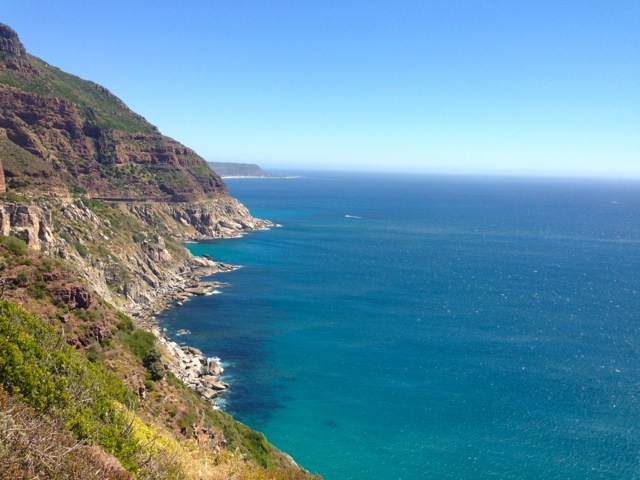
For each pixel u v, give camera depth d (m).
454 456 60.12
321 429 65.50
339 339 97.00
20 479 14.97
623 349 93.69
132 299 110.06
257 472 33.81
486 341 97.12
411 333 101.19
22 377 25.53
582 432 65.12
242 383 77.38
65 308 49.97
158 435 31.53
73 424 24.11
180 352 83.00
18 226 83.00
